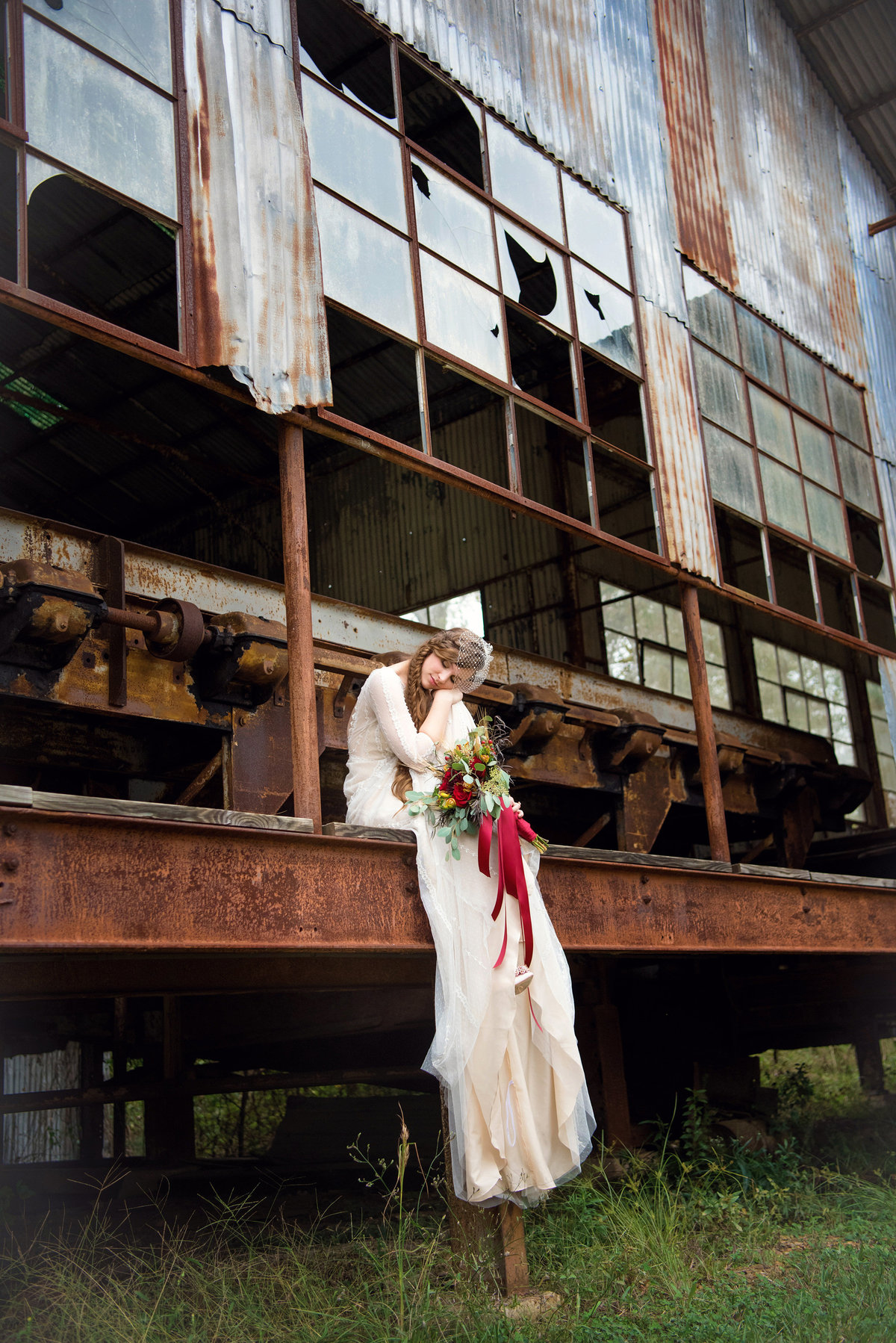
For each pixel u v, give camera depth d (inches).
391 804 148.0
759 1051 330.3
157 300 451.2
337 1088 444.1
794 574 617.3
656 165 288.5
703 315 291.9
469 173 280.4
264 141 170.7
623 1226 185.2
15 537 173.5
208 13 167.6
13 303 132.6
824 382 342.6
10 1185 257.6
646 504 539.2
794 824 332.2
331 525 593.3
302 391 163.8
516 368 501.4
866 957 293.7
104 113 150.3
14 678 162.7
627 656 525.3
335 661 202.8
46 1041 305.3
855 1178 239.9
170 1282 157.4
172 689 182.1
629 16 295.3
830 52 388.8
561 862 164.4
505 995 141.7
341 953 136.3
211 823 121.8
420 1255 165.5
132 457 563.5
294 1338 134.1
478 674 155.3
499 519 538.3
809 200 365.7
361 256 186.4
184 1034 268.4
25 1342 134.3
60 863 108.2
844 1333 143.6
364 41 210.7
